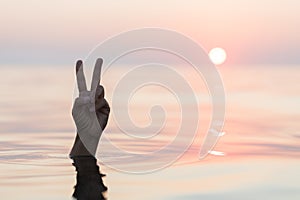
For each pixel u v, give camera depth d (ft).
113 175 4.98
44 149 6.18
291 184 4.80
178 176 5.01
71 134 7.30
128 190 4.58
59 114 9.61
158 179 4.91
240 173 5.15
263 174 5.12
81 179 4.87
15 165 5.40
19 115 9.44
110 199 4.37
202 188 4.68
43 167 5.30
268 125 8.01
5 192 4.53
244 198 4.44
